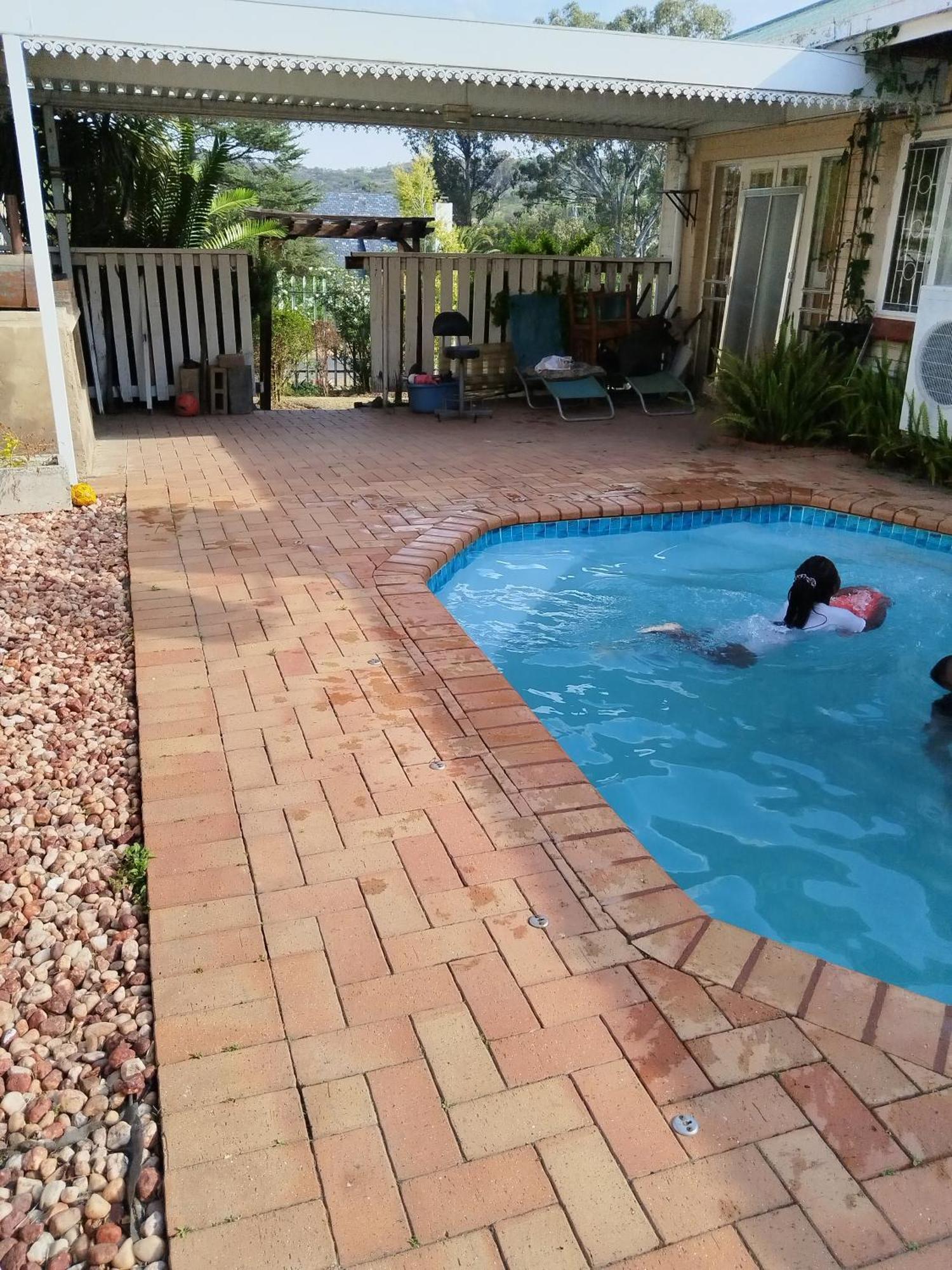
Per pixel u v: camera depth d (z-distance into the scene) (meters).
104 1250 1.76
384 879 2.79
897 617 5.66
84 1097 2.10
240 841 2.95
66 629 4.61
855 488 7.37
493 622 5.64
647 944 2.54
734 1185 1.89
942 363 7.54
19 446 6.88
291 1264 1.73
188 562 5.49
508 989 2.38
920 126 8.45
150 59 6.65
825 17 9.81
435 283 11.34
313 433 9.59
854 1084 2.13
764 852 3.56
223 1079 2.11
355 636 4.50
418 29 7.05
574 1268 1.73
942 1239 1.79
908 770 4.14
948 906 3.30
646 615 5.75
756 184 10.83
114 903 2.71
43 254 6.23
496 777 3.34
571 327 11.32
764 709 4.65
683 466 8.11
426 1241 1.77
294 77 8.38
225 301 10.61
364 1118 2.02
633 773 4.10
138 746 3.55
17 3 6.09
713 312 11.81
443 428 9.95
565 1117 2.03
